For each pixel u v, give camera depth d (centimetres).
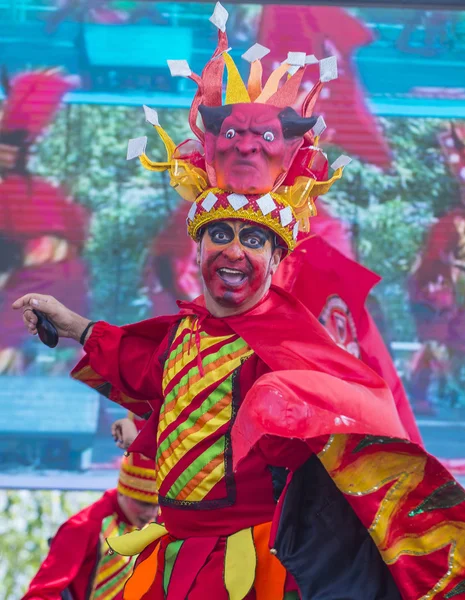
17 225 1398
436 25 1373
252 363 705
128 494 1095
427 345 1404
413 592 677
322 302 948
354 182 1404
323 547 684
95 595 1083
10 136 1393
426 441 1396
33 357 1396
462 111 1391
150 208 1407
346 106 1393
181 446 710
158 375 769
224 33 770
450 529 677
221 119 724
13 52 1380
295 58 751
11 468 1391
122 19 1371
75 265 1404
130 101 1391
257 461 697
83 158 1400
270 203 713
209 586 684
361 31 1373
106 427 1398
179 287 1411
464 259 1406
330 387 648
